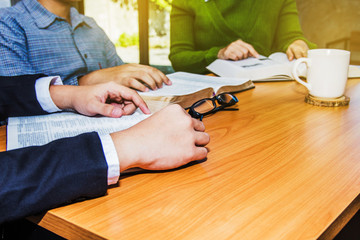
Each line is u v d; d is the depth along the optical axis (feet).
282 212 1.27
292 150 1.90
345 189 1.45
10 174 1.30
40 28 4.38
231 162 1.75
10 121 2.29
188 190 1.45
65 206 1.35
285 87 3.68
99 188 1.39
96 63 5.22
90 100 2.35
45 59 4.39
